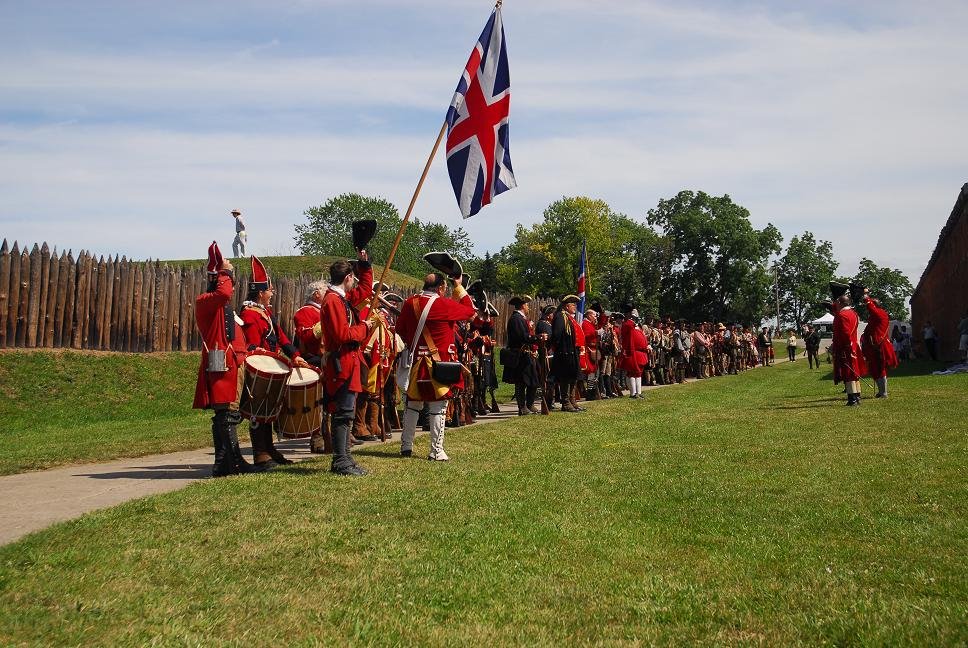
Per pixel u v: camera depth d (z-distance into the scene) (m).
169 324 19.38
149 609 3.75
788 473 7.48
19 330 16.16
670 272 98.44
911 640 3.40
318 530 5.25
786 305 114.19
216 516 5.59
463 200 9.19
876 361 15.80
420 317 8.55
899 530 5.27
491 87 9.33
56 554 4.57
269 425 8.27
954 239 33.88
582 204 87.44
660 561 4.71
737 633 3.59
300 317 8.73
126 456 9.65
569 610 3.91
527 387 14.35
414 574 4.41
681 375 25.39
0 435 12.90
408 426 8.85
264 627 3.60
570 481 7.17
